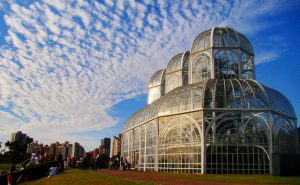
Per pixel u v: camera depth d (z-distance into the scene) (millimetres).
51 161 56312
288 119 65688
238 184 34031
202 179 41219
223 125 59438
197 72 75875
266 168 57062
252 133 58750
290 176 46875
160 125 68000
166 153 65062
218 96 61312
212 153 58312
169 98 68875
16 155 150125
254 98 60688
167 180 38875
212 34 75500
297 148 66875
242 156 57781
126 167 73188
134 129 84562
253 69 76375
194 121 61125
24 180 50375
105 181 36594
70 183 39469
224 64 73125
